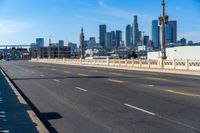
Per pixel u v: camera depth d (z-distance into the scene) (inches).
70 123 459.8
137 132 396.5
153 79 1210.6
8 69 2440.9
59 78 1382.9
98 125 442.0
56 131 411.2
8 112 514.0
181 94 745.6
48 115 526.3
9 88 916.0
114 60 2657.5
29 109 544.7
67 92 853.8
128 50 7603.4
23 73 1850.4
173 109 551.2
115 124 446.0
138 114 515.5
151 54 4355.3
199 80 1154.7
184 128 412.2
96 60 3090.6
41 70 2197.3
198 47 3690.9
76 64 3629.4
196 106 576.7
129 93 788.6
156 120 466.3
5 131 382.3
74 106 614.5
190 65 1675.7
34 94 826.2
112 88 914.7
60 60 4461.1
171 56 3941.9
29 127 405.1
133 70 2010.3
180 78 1258.6
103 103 641.6
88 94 794.8
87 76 1461.6
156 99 674.2
